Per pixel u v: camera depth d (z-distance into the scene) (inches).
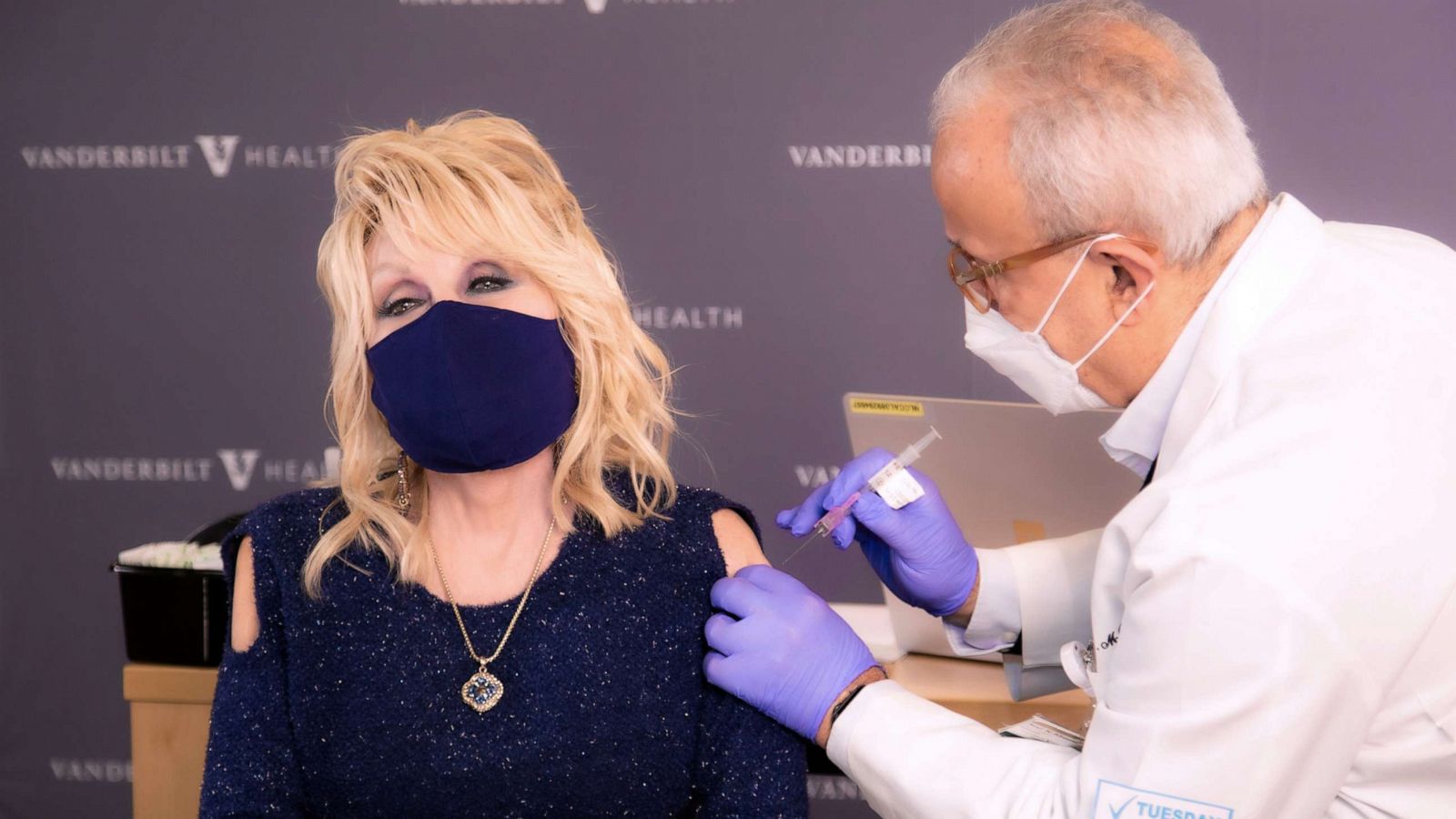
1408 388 41.1
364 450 48.0
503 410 44.3
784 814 46.6
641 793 45.9
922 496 59.1
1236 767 38.9
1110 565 45.6
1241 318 44.9
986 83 46.9
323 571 46.8
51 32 111.6
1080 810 41.9
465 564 47.6
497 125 48.9
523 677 45.8
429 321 43.7
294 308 114.0
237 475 116.0
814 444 113.9
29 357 115.3
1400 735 41.4
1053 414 59.3
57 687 117.5
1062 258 46.3
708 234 112.0
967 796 45.8
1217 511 40.2
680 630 47.6
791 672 47.4
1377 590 38.6
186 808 63.0
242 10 110.8
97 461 116.1
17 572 116.8
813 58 109.4
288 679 46.1
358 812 45.4
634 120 111.0
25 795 118.3
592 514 48.6
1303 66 104.4
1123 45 45.6
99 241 114.0
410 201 44.4
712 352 113.4
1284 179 106.0
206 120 112.3
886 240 111.0
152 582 62.4
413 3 110.3
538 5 110.0
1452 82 103.0
